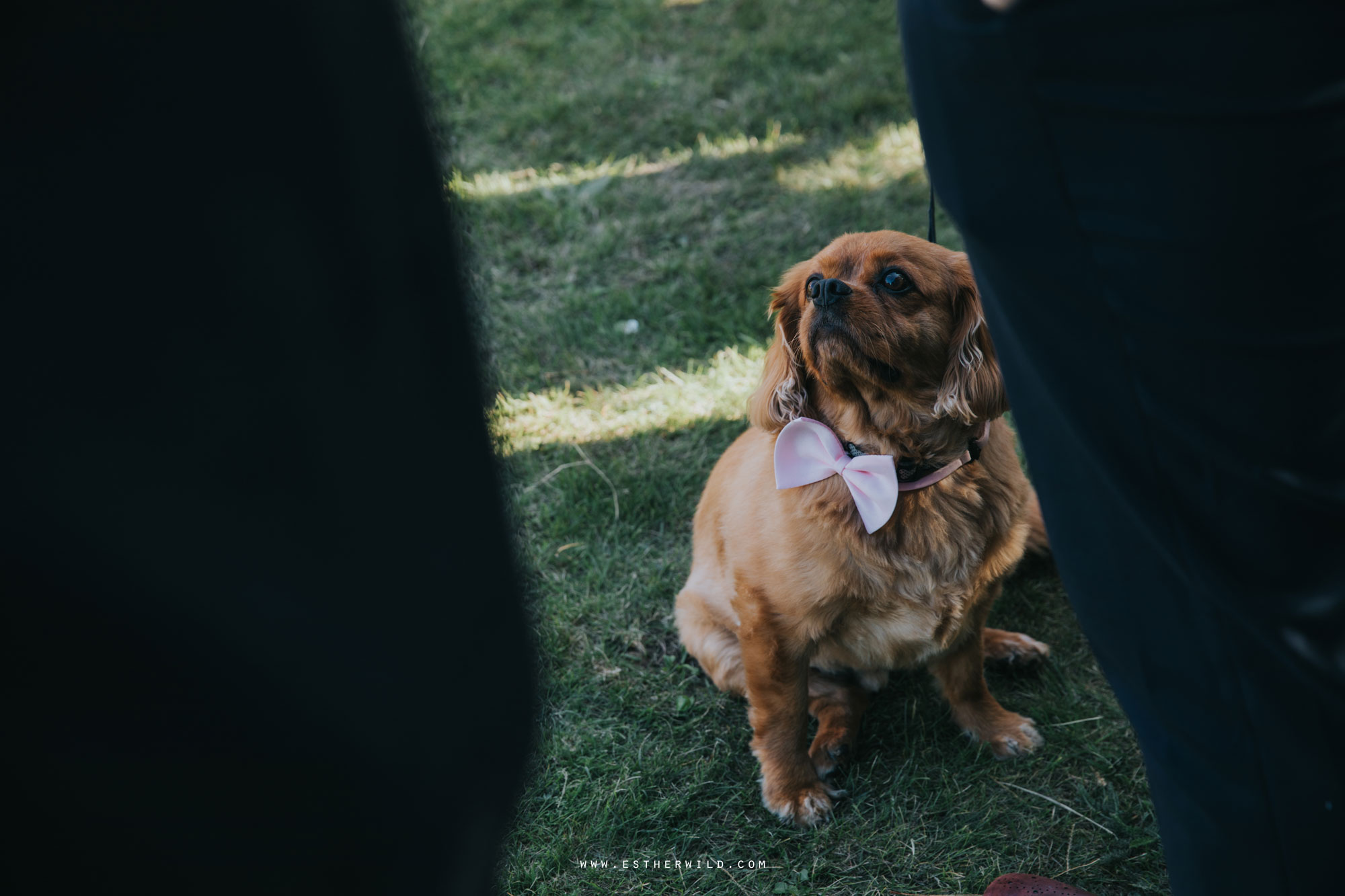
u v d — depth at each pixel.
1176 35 0.90
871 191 5.13
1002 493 2.35
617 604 3.14
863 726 2.72
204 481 0.70
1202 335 1.02
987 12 0.98
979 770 2.52
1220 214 0.95
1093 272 1.07
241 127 0.69
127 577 0.67
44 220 0.62
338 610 0.77
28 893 0.72
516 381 4.16
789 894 2.25
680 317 4.41
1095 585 1.31
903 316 2.15
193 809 0.74
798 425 2.26
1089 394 1.15
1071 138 1.00
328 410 0.76
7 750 0.68
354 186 0.77
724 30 7.09
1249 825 1.28
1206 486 1.11
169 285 0.67
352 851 0.82
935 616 2.33
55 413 0.64
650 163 5.68
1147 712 1.35
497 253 4.99
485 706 0.93
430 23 7.57
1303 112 0.89
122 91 0.64
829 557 2.26
